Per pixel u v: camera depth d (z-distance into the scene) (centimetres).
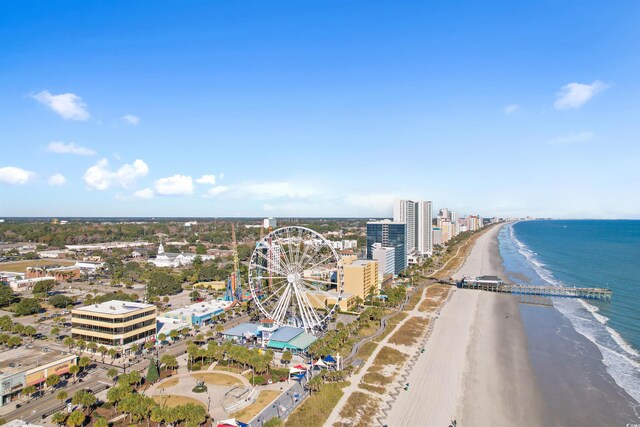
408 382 12975
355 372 13588
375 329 18488
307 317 18288
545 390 12625
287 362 14638
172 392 12069
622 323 19812
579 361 14975
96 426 9325
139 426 10088
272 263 18988
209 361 14600
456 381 13138
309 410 10938
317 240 18138
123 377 11819
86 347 15675
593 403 11838
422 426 10412
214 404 11331
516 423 10700
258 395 11944
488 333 18225
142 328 16412
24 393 11381
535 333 18288
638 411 11425
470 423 10638
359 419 10631
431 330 18538
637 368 14388
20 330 17212
